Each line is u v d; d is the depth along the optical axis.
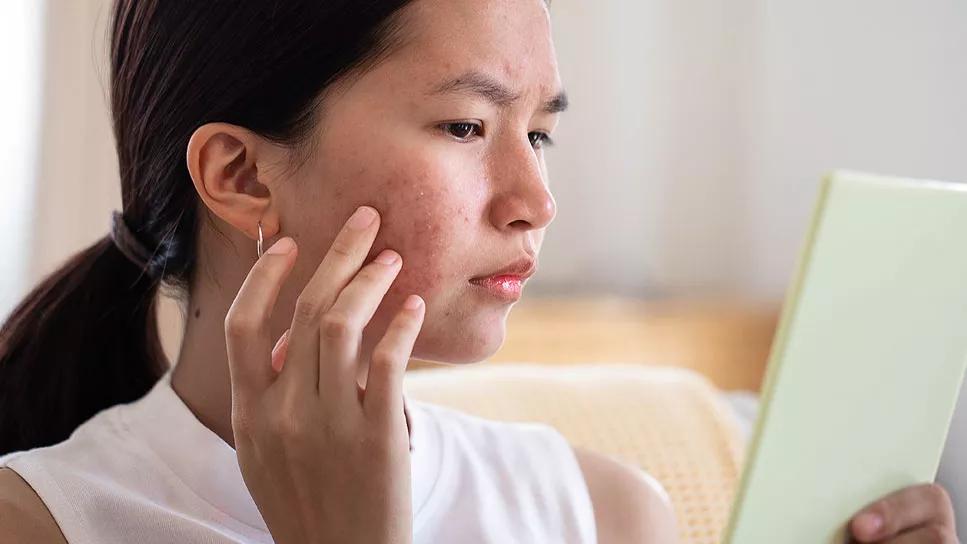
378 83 0.75
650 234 2.53
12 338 1.01
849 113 2.21
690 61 2.52
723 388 2.26
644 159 2.52
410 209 0.75
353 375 0.71
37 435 1.01
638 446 1.35
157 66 0.84
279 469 0.73
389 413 0.71
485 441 1.02
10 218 2.01
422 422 0.97
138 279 0.96
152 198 0.88
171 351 1.40
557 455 1.04
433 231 0.75
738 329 2.26
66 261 1.02
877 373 0.67
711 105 2.52
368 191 0.75
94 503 0.80
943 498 0.73
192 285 0.89
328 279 0.72
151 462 0.84
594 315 2.18
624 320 2.17
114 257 0.99
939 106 1.96
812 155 2.32
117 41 0.90
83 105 2.03
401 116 0.75
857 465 0.70
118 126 0.91
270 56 0.77
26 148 2.02
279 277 0.73
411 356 0.80
